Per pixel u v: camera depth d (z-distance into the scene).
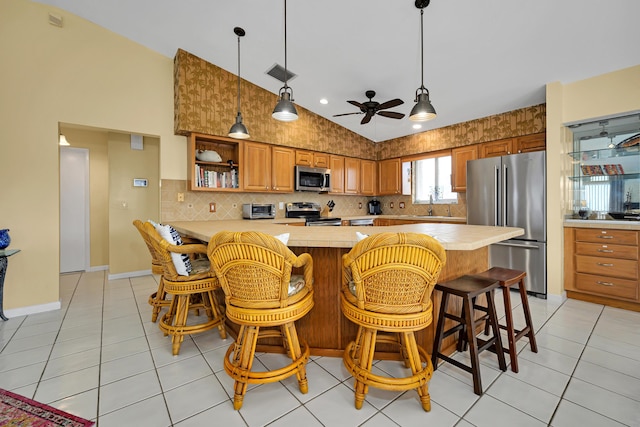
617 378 1.69
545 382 1.66
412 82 3.44
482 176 3.64
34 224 2.74
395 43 2.79
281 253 1.35
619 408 1.44
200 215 3.88
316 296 1.96
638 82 2.65
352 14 2.49
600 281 2.88
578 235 3.01
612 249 2.80
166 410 1.44
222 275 1.46
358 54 3.04
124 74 3.26
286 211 4.70
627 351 2.00
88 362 1.87
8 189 2.63
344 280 1.62
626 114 2.76
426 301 1.39
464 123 4.38
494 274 1.94
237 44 3.17
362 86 3.69
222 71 3.71
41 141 2.77
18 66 2.67
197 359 1.92
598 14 2.16
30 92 2.73
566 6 2.12
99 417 1.39
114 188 3.97
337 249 1.92
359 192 5.49
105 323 2.49
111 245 3.96
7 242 2.47
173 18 2.86
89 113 3.04
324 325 1.96
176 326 1.97
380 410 1.45
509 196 3.40
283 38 2.95
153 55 3.45
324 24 2.66
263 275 1.40
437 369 1.81
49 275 2.80
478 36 2.54
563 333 2.28
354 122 4.95
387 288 1.35
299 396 1.56
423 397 1.44
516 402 1.50
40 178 2.77
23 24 2.70
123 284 3.72
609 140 3.14
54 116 2.84
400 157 5.39
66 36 2.91
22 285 2.69
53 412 1.41
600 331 2.31
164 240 1.89
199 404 1.49
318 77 3.62
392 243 1.25
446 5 2.24
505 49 2.67
